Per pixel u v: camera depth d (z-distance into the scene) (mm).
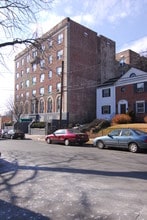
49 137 25109
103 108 43062
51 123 41344
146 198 6184
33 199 6312
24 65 58406
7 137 38156
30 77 55938
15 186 7648
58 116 46406
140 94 37500
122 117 34188
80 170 10047
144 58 52844
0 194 6820
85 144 23344
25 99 56812
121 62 55719
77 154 15562
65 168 10539
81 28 48250
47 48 13789
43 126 43125
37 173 9547
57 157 14148
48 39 13641
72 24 46812
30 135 41938
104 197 6309
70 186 7477
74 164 11594
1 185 7816
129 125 29719
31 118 53156
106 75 51812
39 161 12688
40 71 52406
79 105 46031
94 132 31969
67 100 44500
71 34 46469
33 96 54312
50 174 9297
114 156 14609
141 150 16906
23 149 18969
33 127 45250
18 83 60844
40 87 52250
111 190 6949
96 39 51094
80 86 46625
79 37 47688
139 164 11578
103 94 43406
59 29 47438
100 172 9602
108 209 5441
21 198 6422
